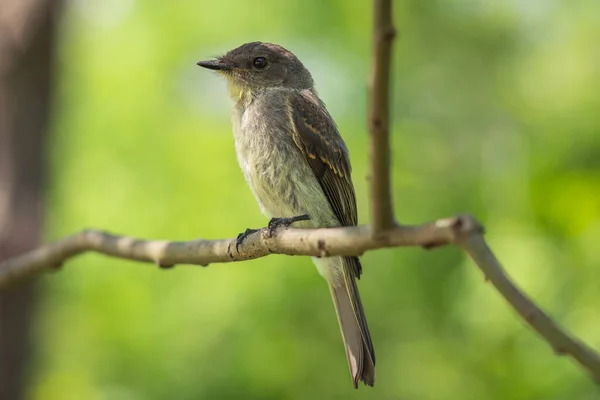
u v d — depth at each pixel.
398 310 13.45
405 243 4.74
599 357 4.11
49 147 11.93
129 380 12.98
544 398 12.23
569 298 12.09
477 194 13.80
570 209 12.51
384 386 13.23
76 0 14.55
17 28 11.56
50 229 12.28
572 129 12.88
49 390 13.04
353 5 14.79
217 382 12.62
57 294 13.22
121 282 13.30
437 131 14.97
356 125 14.32
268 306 12.88
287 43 14.84
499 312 12.44
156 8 15.06
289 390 12.86
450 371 13.05
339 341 12.98
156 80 14.75
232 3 14.95
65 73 12.91
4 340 11.26
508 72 14.84
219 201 13.76
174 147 14.30
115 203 13.92
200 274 13.11
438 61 15.44
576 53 13.63
